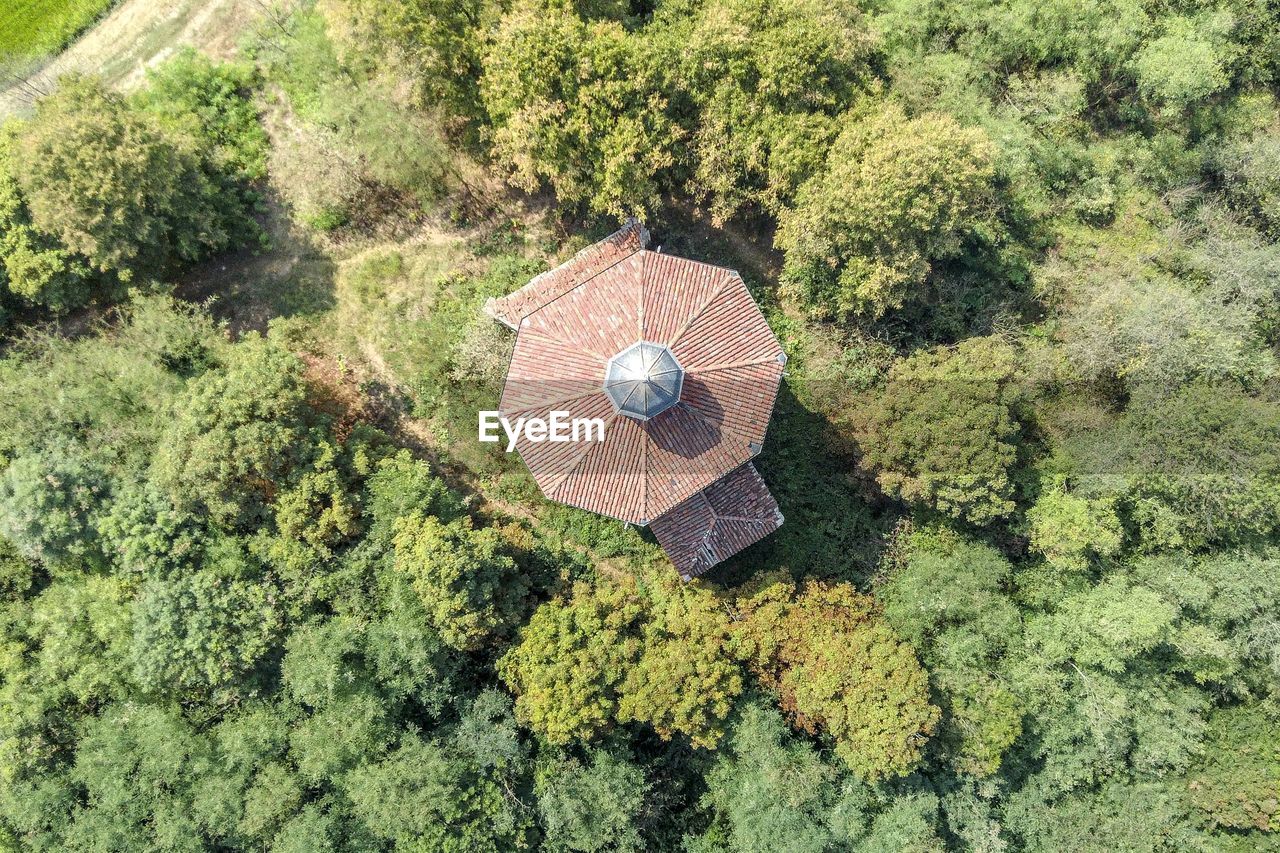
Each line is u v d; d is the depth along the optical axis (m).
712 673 35.25
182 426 35.00
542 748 36.91
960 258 41.09
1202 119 41.56
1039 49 39.88
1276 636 36.91
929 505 37.62
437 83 36.31
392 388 41.47
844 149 35.81
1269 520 36.44
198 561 36.69
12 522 35.22
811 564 41.00
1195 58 38.31
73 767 36.03
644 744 39.72
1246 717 39.56
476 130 38.53
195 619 35.03
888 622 38.00
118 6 41.78
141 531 35.69
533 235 41.72
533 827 36.06
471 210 41.59
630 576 41.00
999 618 36.97
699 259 41.47
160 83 40.19
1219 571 37.41
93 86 35.56
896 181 34.50
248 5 41.59
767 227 41.50
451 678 36.88
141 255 37.66
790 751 36.50
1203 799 39.25
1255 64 41.09
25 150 34.06
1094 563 38.31
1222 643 36.84
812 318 41.25
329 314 41.47
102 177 34.12
